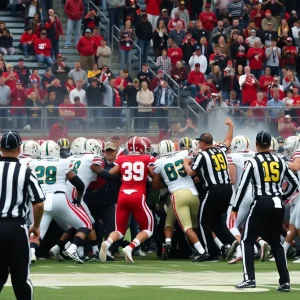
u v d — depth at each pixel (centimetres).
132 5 8269
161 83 7156
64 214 3944
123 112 6619
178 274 3466
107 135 6594
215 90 7569
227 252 4031
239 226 4284
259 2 8625
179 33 8062
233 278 3316
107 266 3825
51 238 4244
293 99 7369
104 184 4247
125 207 4019
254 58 7925
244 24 8506
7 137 2405
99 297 2755
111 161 4359
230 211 4197
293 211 4025
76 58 8125
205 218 4059
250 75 7450
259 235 2964
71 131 6544
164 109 6688
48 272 3544
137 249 4453
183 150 4209
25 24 8112
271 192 2969
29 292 2359
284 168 3003
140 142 4072
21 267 2344
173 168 4106
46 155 3988
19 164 2389
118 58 8300
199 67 7650
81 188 3962
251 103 7294
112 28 8262
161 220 4291
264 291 2912
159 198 4341
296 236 4259
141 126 6638
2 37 7888
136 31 8081
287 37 8212
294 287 3045
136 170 4022
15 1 8419
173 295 2803
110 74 7262
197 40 8100
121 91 7231
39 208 2389
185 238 4256
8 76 6794
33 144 4178
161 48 8100
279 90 7481
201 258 4062
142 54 8106
